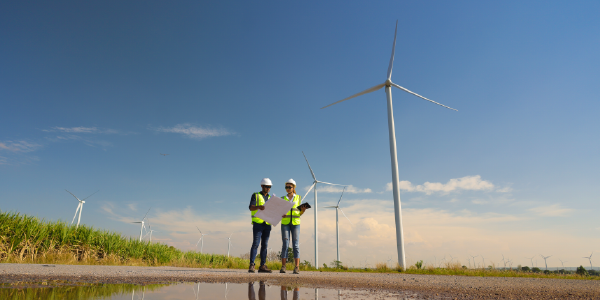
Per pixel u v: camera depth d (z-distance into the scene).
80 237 12.70
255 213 6.55
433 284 4.17
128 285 3.30
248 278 4.59
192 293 2.76
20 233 10.71
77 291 2.71
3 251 9.71
